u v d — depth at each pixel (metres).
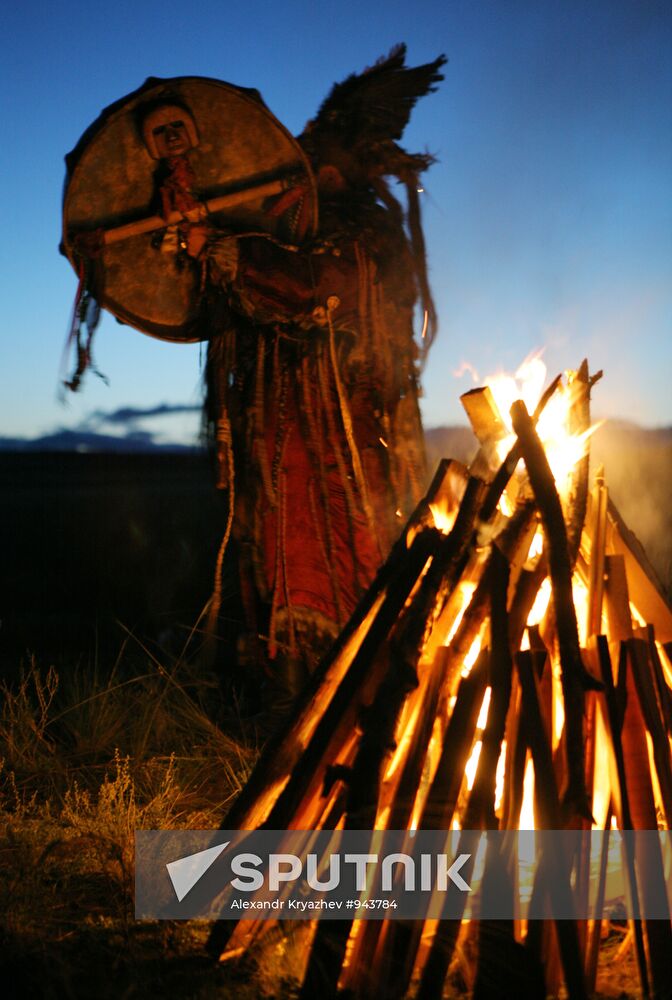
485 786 2.46
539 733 2.51
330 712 2.64
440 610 2.71
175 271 4.28
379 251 4.22
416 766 2.53
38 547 10.52
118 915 2.78
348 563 4.12
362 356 4.14
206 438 4.18
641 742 2.59
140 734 4.26
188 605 7.15
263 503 4.12
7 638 6.50
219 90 4.00
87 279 4.10
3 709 4.55
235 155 4.13
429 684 2.64
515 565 2.79
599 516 2.93
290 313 4.07
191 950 2.58
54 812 3.62
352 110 4.26
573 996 2.26
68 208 4.04
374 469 4.20
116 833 3.22
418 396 4.33
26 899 2.81
